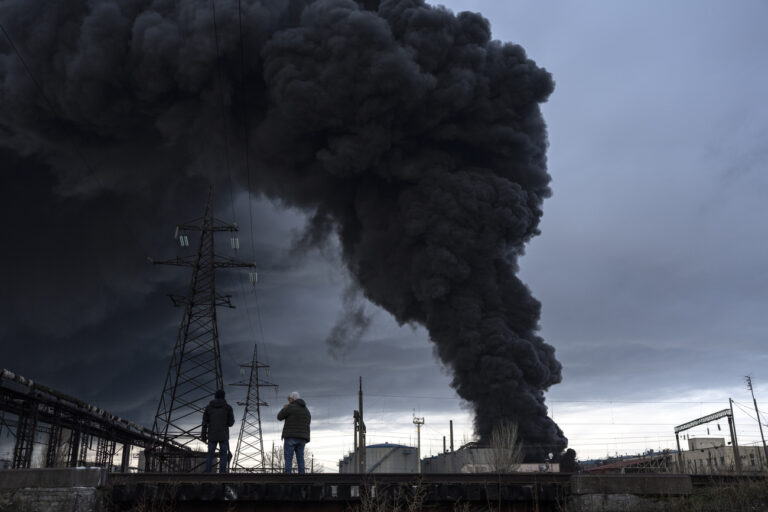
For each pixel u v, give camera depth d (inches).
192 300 1128.2
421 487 340.5
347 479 347.9
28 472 317.4
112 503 327.3
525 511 350.6
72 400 883.4
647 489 340.5
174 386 1043.9
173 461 1032.2
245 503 343.9
